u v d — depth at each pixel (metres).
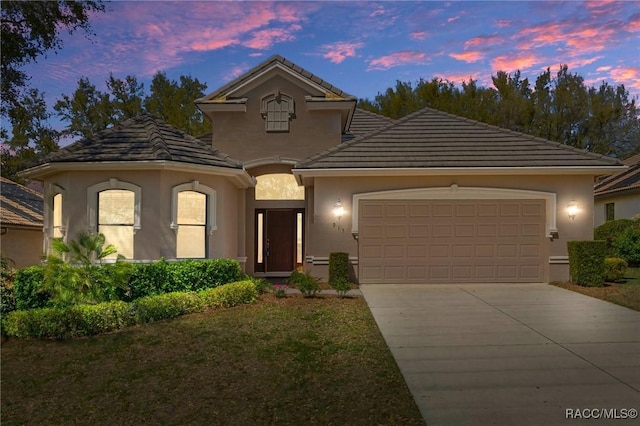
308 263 15.36
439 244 13.62
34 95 17.47
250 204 16.38
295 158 16.03
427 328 8.56
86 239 9.48
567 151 13.81
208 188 13.05
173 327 8.69
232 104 15.81
